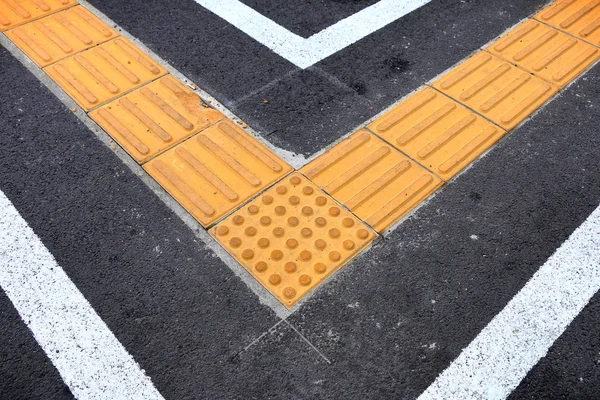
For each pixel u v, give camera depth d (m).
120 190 3.17
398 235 2.95
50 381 2.44
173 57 4.02
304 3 4.50
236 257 2.85
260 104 3.66
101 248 2.91
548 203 3.11
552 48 4.04
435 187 3.16
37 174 3.26
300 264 2.81
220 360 2.49
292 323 2.61
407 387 2.42
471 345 2.54
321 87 3.79
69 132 3.49
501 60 3.95
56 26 4.23
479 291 2.74
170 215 3.04
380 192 3.13
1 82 3.81
